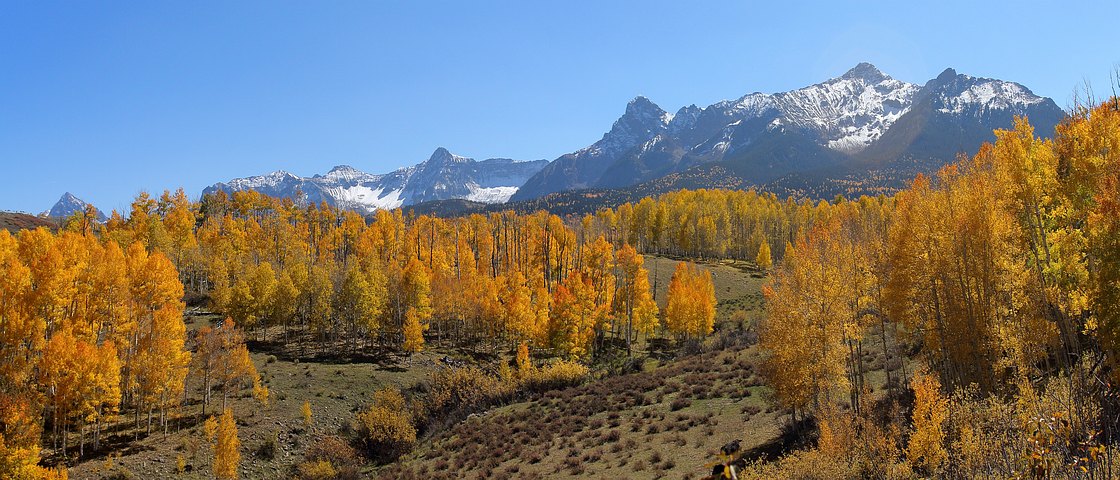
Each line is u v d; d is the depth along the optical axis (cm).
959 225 2694
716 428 3575
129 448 4416
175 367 4759
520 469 3559
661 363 6656
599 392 5262
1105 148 2188
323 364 6562
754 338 6688
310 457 4703
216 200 13812
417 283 7419
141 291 5466
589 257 8375
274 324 7550
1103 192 2055
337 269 8400
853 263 3431
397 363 6744
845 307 3094
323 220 13750
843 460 2161
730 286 10706
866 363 4350
